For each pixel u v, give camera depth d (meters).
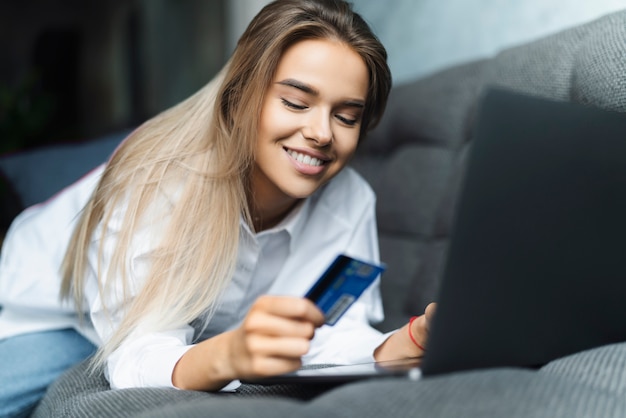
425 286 1.35
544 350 0.63
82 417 0.66
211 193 0.92
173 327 0.86
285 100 0.88
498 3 1.74
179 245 0.88
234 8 3.34
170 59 4.95
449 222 1.37
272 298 0.59
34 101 3.61
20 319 1.17
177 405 0.54
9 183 1.84
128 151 0.98
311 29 0.87
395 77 2.23
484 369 0.59
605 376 0.57
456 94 1.50
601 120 0.61
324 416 0.48
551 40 1.16
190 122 0.98
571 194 0.60
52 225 1.20
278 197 1.00
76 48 5.98
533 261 0.58
